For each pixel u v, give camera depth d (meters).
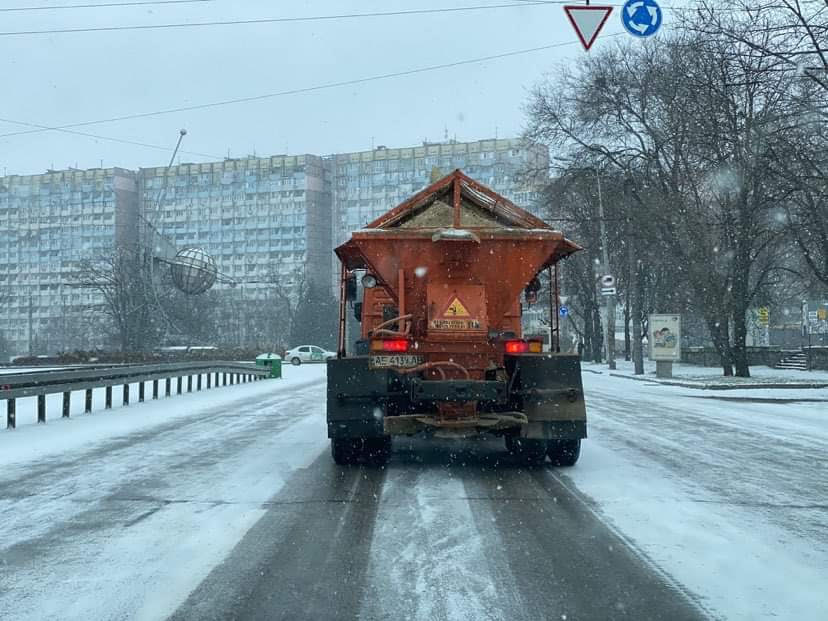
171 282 59.44
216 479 9.21
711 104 26.06
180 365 23.16
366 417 9.81
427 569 5.69
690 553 6.10
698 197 32.56
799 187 22.25
